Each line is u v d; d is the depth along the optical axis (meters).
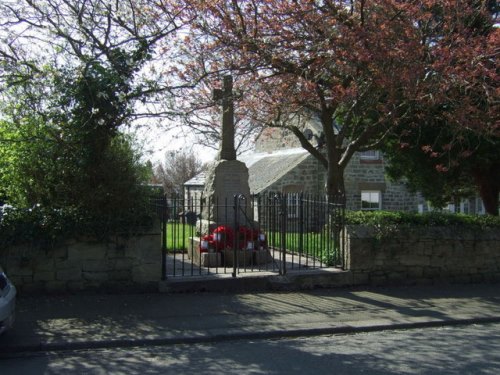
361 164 26.38
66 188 8.72
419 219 10.62
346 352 6.29
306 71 10.42
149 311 7.87
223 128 12.18
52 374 5.45
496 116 10.84
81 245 8.68
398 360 5.95
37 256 8.45
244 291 9.32
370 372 5.50
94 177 8.77
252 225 10.95
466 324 7.86
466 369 5.62
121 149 9.29
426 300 9.09
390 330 7.48
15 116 8.75
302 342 6.79
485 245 10.83
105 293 8.79
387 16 9.91
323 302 8.73
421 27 10.66
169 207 11.48
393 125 11.98
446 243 10.57
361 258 10.02
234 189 11.98
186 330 6.98
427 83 10.05
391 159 15.61
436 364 5.79
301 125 14.51
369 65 9.81
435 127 12.93
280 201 10.71
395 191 27.03
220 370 5.57
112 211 8.88
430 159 13.91
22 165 8.72
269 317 7.71
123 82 8.49
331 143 12.62
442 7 10.47
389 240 10.19
